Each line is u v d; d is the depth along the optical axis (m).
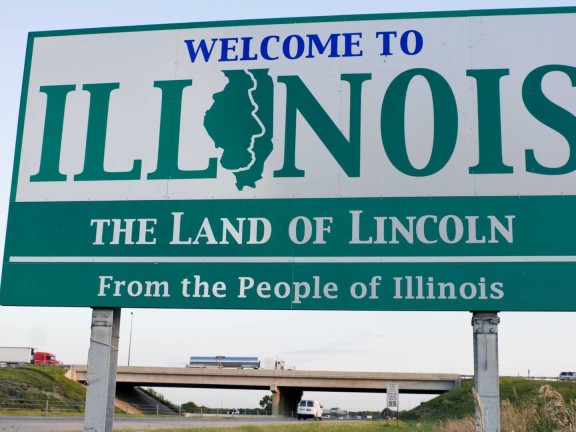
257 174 10.10
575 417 11.07
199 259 9.94
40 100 10.77
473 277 9.29
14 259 10.26
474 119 9.81
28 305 10.11
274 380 72.75
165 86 10.59
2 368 62.47
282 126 10.20
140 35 10.80
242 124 10.29
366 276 9.52
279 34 10.49
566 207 9.40
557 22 9.97
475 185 9.61
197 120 10.41
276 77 10.36
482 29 10.08
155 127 10.48
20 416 40.00
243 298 9.71
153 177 10.32
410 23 10.23
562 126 9.66
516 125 9.73
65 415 47.66
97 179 10.41
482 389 8.95
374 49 10.23
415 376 68.69
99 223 10.26
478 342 9.12
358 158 9.93
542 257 9.27
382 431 35.91
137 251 10.09
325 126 10.09
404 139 9.90
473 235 9.45
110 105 10.63
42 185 10.48
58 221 10.33
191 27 10.72
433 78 10.02
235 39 10.58
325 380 71.50
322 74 10.27
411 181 9.74
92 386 9.74
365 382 70.12
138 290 9.95
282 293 9.63
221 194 10.12
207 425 34.94
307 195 9.91
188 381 72.94
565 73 9.80
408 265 9.47
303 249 9.74
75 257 10.19
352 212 9.77
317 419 60.38
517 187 9.53
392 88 10.08
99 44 10.85
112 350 10.03
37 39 10.98
